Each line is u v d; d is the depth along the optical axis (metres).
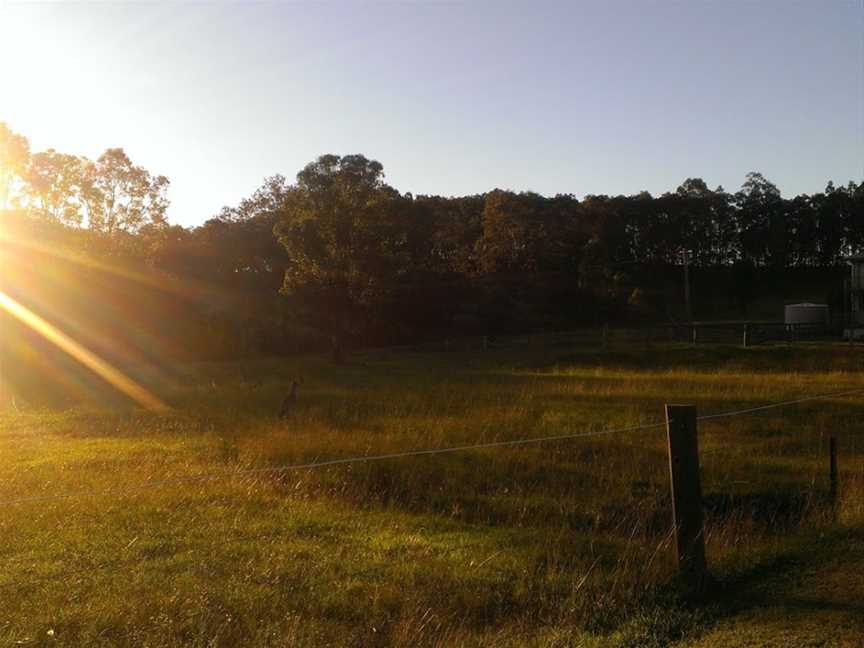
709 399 19.66
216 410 20.19
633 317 74.62
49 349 40.00
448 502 9.77
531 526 8.63
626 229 92.69
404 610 5.69
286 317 58.00
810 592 5.76
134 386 29.39
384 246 46.34
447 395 21.88
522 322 69.06
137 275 45.81
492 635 5.29
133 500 9.46
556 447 13.05
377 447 12.89
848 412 16.97
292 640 5.05
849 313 54.62
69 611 5.75
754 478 10.69
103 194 63.91
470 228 86.88
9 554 7.39
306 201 47.34
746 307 84.44
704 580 5.96
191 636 5.30
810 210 96.25
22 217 44.97
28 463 12.61
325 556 7.19
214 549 7.44
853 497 8.37
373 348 58.78
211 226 81.50
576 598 5.83
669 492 9.96
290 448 12.88
